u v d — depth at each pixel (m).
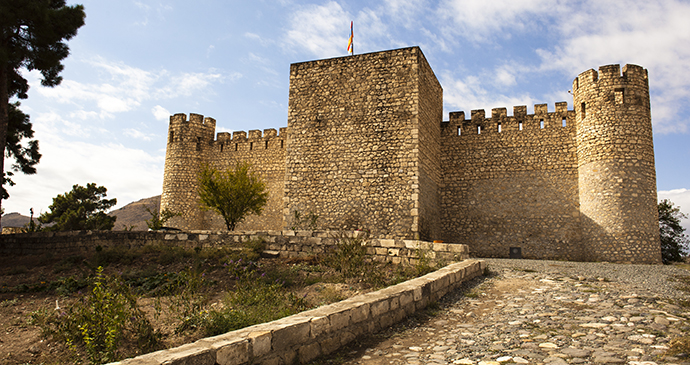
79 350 5.80
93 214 42.72
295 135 21.08
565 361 4.53
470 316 6.96
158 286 9.86
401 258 12.44
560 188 21.61
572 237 20.88
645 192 18.62
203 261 12.52
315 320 5.05
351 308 5.68
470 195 23.27
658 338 5.25
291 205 20.47
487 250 22.38
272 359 4.45
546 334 5.65
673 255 23.52
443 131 24.50
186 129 30.03
